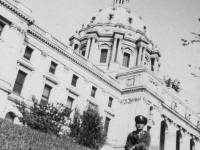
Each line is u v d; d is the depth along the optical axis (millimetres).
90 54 72812
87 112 31406
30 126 25359
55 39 42844
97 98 47250
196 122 70812
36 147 13766
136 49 75938
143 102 49562
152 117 50719
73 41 78500
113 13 85938
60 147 18203
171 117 58594
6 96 31922
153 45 84312
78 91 43875
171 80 75562
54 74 40969
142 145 6172
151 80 54031
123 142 47469
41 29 40688
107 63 71375
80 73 45094
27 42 37438
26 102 35344
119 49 71688
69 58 43531
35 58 38188
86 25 87750
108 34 75438
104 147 46094
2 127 16453
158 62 80062
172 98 61656
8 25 34000
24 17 35469
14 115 33281
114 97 51469
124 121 49812
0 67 31859
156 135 50625
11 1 35000
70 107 42562
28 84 36375
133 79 54031
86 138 29234
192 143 68375
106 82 49719
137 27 84062
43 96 38750
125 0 94000
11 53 33344
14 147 11945
